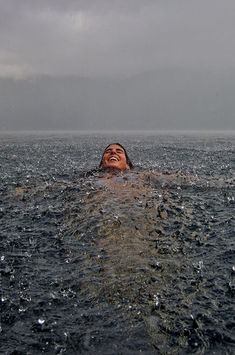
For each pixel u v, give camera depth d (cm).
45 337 220
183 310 240
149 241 354
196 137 1936
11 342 217
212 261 314
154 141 1652
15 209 481
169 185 586
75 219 424
